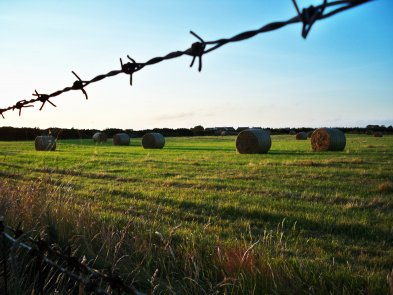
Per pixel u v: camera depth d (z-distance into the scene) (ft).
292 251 18.61
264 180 47.88
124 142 158.40
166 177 51.55
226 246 16.88
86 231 16.74
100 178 50.57
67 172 52.75
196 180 47.91
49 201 18.33
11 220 15.65
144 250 15.81
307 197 34.86
